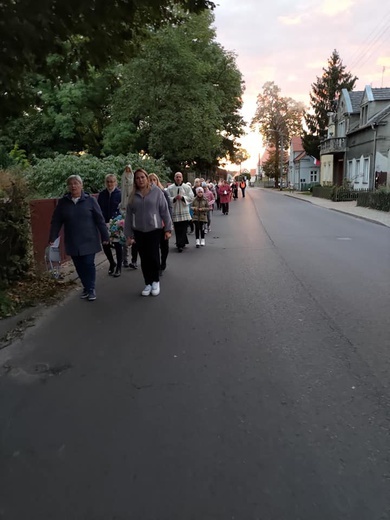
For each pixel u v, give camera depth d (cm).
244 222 1825
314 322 525
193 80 2686
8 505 238
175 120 2658
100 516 229
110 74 826
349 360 416
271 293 664
